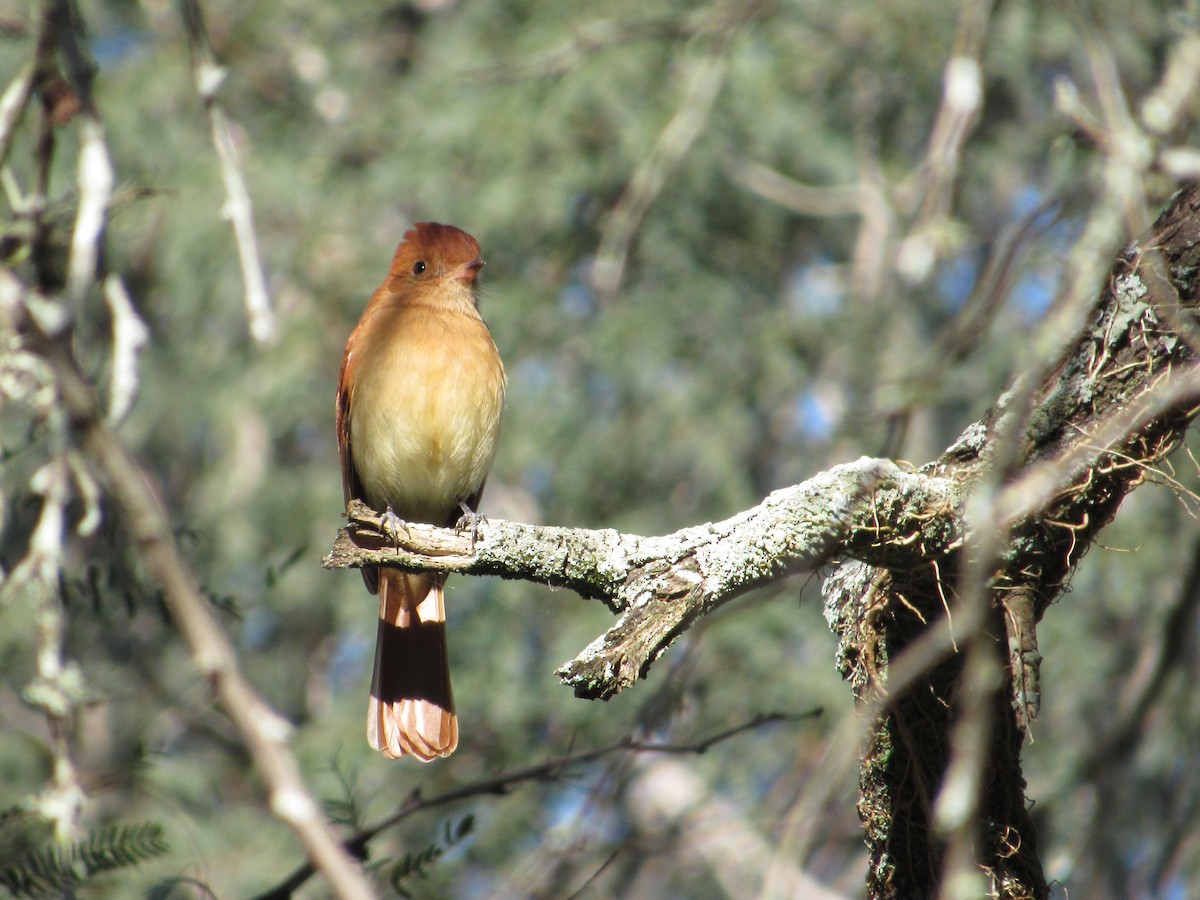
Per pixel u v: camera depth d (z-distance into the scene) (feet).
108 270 20.39
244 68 53.16
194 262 50.01
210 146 50.98
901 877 19.34
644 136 46.06
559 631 43.88
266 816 43.32
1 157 19.35
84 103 19.34
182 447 52.49
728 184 49.21
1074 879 30.01
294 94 53.83
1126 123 21.65
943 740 19.16
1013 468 18.70
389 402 30.86
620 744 24.18
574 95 46.96
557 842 26.21
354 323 50.49
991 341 35.12
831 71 48.80
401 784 40.81
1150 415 16.34
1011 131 47.75
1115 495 19.39
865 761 19.92
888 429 25.67
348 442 33.35
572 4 49.65
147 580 23.00
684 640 39.52
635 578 18.70
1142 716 29.14
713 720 40.22
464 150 48.32
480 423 31.27
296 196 50.14
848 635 20.35
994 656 19.21
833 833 38.01
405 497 31.83
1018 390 19.07
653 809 42.80
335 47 54.49
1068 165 26.89
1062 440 18.94
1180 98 21.33
